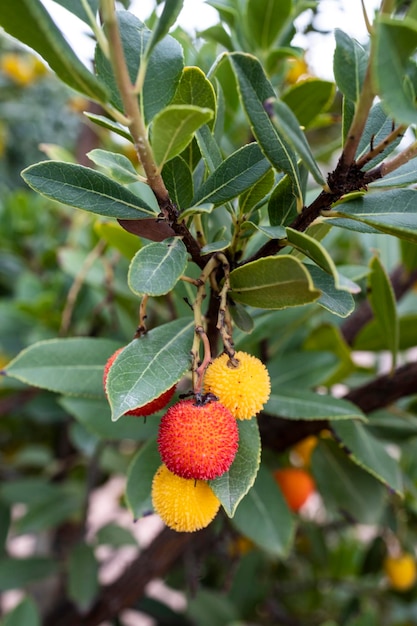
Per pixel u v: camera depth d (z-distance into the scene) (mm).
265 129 157
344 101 166
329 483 283
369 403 260
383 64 116
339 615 483
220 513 279
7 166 917
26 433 535
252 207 176
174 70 163
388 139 144
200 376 163
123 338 369
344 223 163
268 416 268
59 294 405
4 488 418
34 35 129
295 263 145
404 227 154
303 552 484
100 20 157
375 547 427
